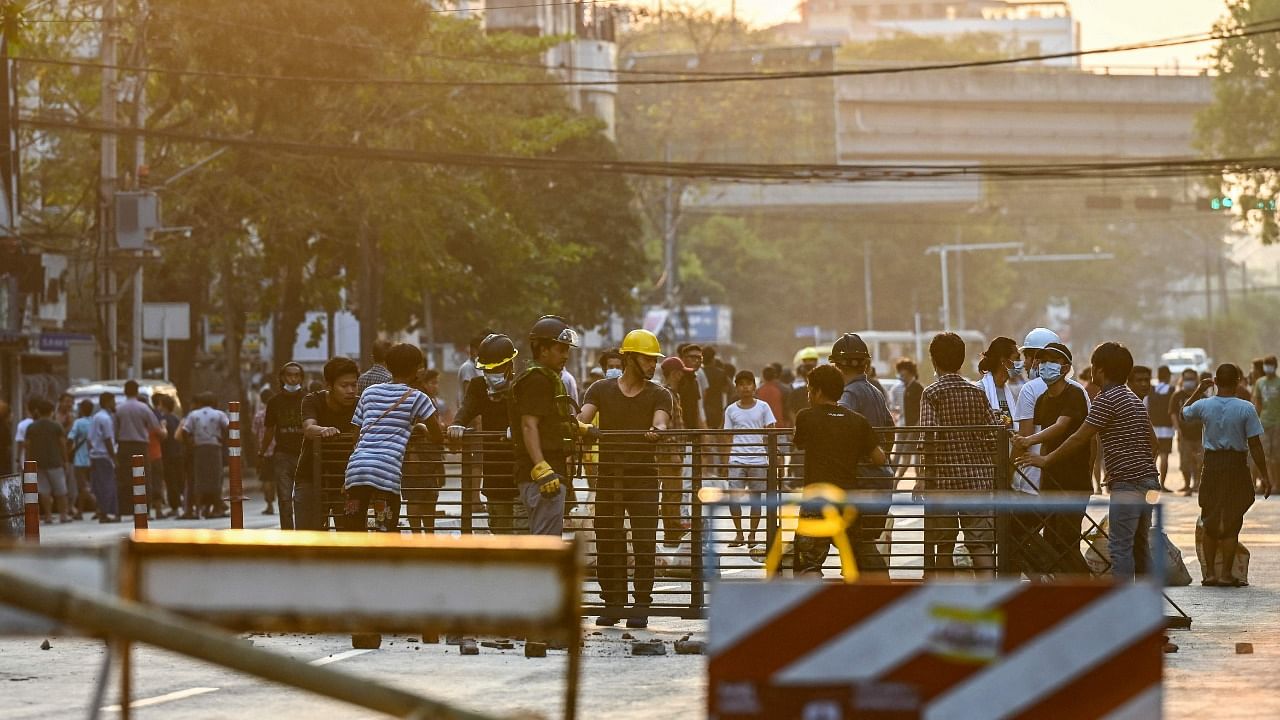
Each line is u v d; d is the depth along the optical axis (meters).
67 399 70.62
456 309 123.44
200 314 104.88
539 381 27.11
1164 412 69.00
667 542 29.22
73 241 105.00
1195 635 27.81
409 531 30.22
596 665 24.86
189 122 87.19
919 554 27.50
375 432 28.25
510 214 115.00
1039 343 33.12
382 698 11.23
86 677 23.36
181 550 12.44
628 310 144.75
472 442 29.84
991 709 11.21
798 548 26.52
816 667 11.24
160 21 82.25
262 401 63.75
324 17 84.50
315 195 88.69
